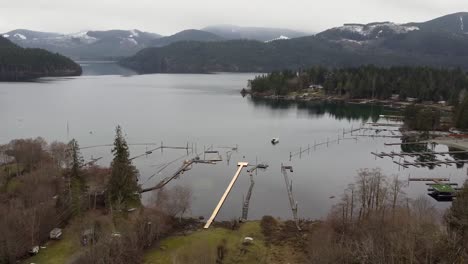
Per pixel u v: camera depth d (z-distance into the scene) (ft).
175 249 247.29
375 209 268.41
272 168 451.94
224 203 344.49
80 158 436.76
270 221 293.23
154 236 260.62
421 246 203.00
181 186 364.79
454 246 200.44
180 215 307.17
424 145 557.74
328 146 558.97
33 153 384.88
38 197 295.07
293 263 231.50
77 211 287.89
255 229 278.46
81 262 219.61
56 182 335.06
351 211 266.77
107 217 276.00
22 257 236.22
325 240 227.20
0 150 399.03
